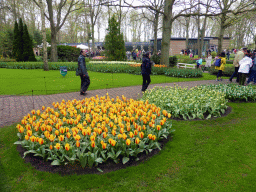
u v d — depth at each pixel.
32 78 12.45
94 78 12.61
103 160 2.90
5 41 29.16
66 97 7.41
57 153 2.93
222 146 3.55
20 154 3.28
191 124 4.62
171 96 5.74
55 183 2.60
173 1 15.28
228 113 5.40
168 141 3.82
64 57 24.97
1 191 2.44
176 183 2.60
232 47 43.41
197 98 5.73
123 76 13.66
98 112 4.68
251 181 2.60
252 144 3.59
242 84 9.09
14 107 6.04
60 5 22.73
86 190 2.48
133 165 3.00
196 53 41.53
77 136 2.87
